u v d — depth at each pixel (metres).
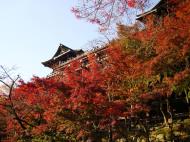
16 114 26.20
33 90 25.62
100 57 26.19
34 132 25.78
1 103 26.81
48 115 24.31
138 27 25.20
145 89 22.67
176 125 25.34
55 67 43.12
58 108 24.02
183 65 22.27
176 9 23.02
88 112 23.31
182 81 21.41
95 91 23.50
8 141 29.02
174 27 21.23
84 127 24.12
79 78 24.05
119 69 23.14
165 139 24.42
